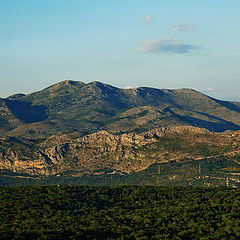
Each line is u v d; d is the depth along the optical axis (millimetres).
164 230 167500
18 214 175000
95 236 156000
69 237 151125
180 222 175875
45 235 149250
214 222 175625
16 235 147250
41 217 174250
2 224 159875
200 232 165250
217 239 158875
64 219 172000
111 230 162500
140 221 176000
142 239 156125
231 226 169250
